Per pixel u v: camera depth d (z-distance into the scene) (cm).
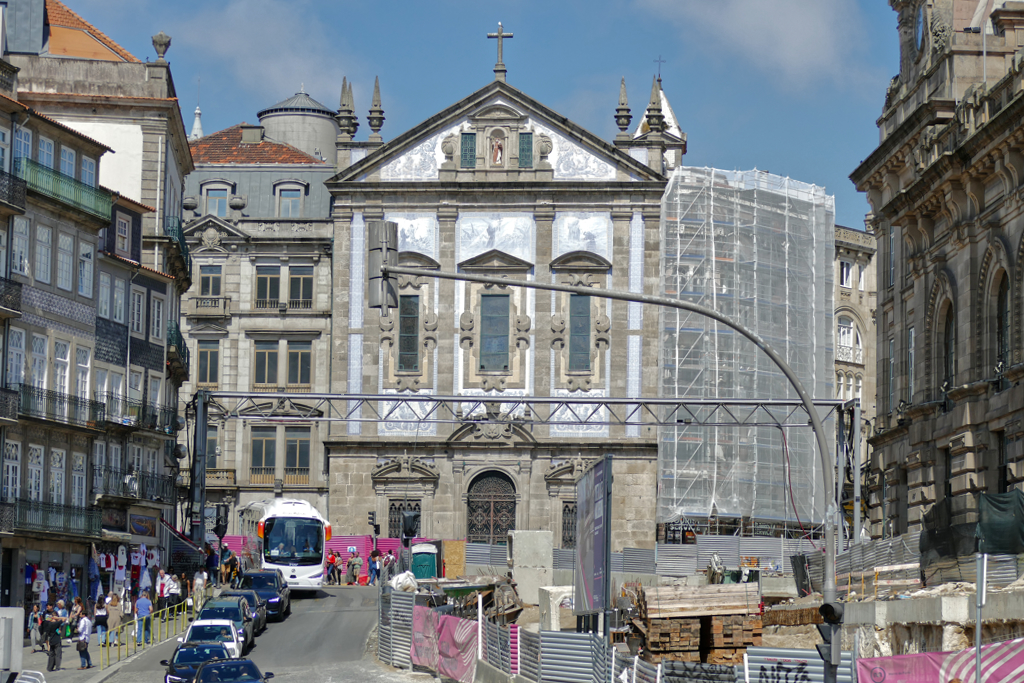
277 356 8481
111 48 7112
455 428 7962
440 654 3747
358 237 8175
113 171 6712
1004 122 4006
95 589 5691
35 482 5384
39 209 5509
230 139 9506
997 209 4256
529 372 8019
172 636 4922
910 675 2339
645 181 8050
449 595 4972
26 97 6688
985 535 3023
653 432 7906
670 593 3381
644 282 8031
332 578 7550
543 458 7944
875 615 3105
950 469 4619
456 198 8131
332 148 11250
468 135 8162
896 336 5209
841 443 5941
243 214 8675
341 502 7988
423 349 8056
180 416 8394
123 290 6162
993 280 4294
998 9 4697
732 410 7919
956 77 4700
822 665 2592
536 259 8069
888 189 5356
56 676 3934
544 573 5447
